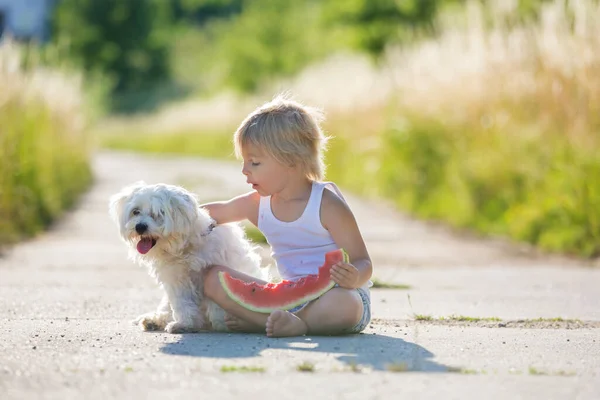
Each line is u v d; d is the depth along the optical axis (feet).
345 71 82.33
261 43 159.43
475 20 54.08
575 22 43.11
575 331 18.04
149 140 156.35
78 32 210.38
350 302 16.83
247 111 122.62
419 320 19.61
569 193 36.83
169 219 17.11
